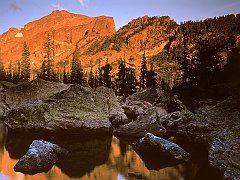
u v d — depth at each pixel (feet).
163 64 622.54
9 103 107.34
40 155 52.13
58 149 58.59
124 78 284.61
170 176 49.11
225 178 44.68
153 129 79.30
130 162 56.75
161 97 126.52
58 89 114.21
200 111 76.54
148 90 150.92
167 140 66.03
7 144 68.23
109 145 70.38
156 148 61.00
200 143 65.92
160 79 311.68
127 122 98.89
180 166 54.60
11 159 56.39
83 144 70.64
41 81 114.52
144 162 56.90
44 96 110.42
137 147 65.57
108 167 53.16
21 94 110.01
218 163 50.42
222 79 155.94
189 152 63.62
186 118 79.30
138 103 128.36
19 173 48.47
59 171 50.06
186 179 47.83
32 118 78.59
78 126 79.15
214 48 158.71
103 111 87.40
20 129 78.79
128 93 273.75
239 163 47.11
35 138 75.36
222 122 64.28
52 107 79.71
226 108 68.44
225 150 52.26
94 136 79.92
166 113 106.93
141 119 83.35
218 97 124.47
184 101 146.30
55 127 77.92
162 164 55.72
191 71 158.20
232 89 74.59
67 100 82.33
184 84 159.02
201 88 147.13
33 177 46.93
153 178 47.78
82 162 55.72
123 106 119.65
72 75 366.02
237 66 157.89
